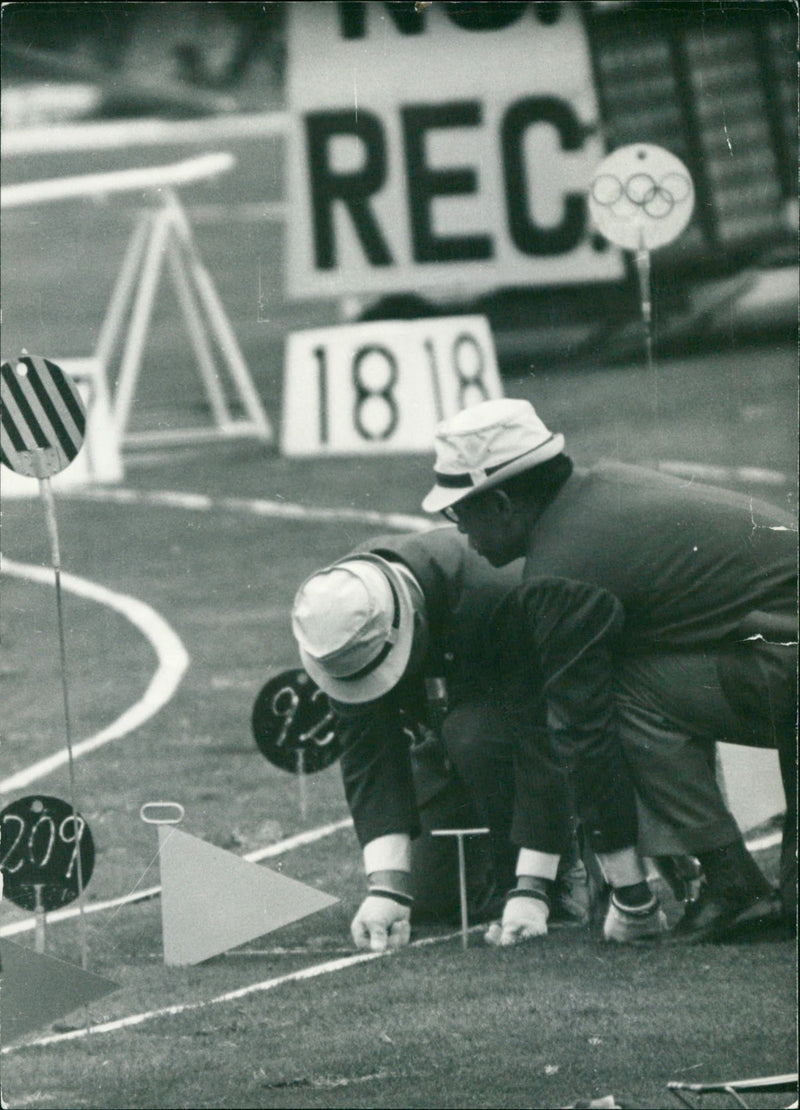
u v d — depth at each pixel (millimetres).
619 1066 12172
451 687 13320
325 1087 12148
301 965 13008
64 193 14477
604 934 13094
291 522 17266
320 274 14742
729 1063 12172
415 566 13320
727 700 13055
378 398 15727
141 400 17359
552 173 14000
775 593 13125
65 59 13398
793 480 13891
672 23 13617
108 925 13188
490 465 13188
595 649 13078
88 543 18203
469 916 13164
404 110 13734
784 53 13625
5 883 13094
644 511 13172
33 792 15297
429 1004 12617
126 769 15570
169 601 18266
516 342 14453
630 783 13148
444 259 14219
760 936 13031
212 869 13172
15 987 12836
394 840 13266
